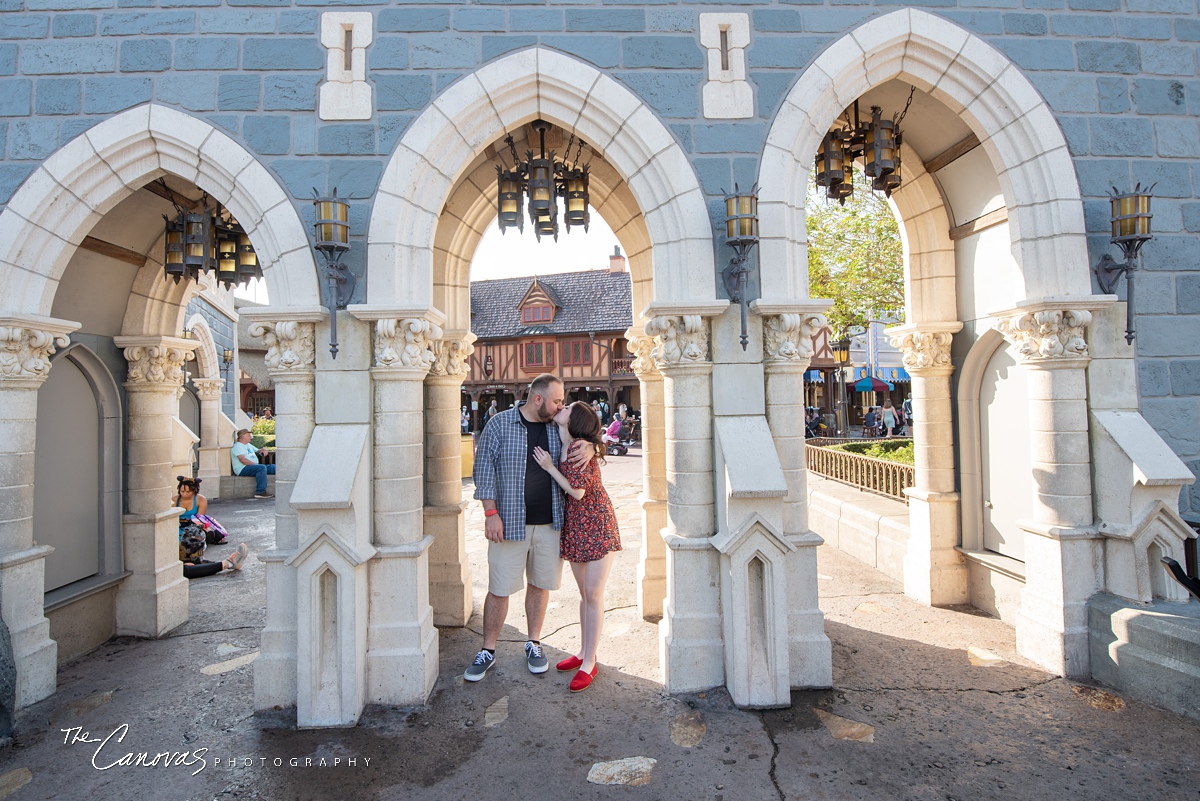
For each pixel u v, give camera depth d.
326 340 3.72
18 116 3.82
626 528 8.38
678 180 3.87
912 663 4.05
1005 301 4.52
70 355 4.50
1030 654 4.09
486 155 4.75
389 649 3.63
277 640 3.62
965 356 4.99
